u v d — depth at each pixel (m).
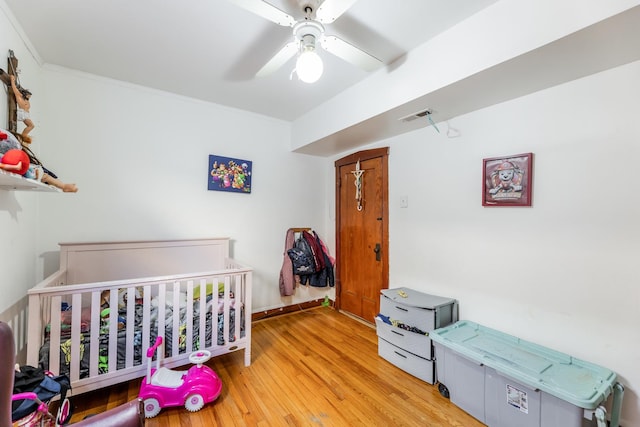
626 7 1.10
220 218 2.96
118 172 2.41
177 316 1.89
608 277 1.54
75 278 2.20
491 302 2.05
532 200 1.83
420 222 2.57
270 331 2.88
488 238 2.07
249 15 1.59
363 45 1.86
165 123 2.62
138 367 1.75
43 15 1.59
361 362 2.29
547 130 1.76
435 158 2.44
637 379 1.45
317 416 1.66
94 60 2.08
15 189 1.56
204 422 1.60
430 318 2.04
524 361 1.59
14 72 1.57
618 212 1.51
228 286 2.14
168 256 2.60
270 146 3.31
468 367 1.71
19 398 1.05
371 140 2.98
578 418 1.28
